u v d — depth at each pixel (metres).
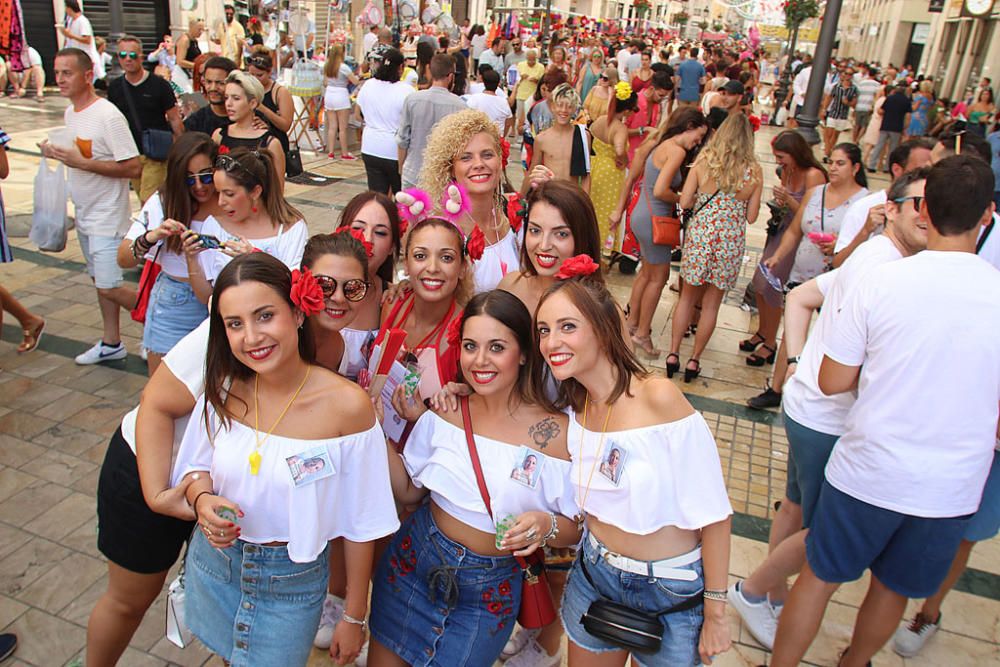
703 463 1.99
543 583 2.33
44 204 4.72
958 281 2.18
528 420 2.20
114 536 2.21
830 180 4.84
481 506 2.17
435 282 2.49
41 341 5.12
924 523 2.28
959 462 2.23
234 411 1.99
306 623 2.12
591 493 2.07
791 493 3.09
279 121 6.73
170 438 2.12
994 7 20.31
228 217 3.43
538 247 2.64
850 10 57.19
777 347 5.75
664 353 5.79
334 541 2.70
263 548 2.03
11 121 11.45
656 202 5.34
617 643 2.06
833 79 16.88
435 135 3.18
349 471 2.04
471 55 17.77
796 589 2.58
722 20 81.31
